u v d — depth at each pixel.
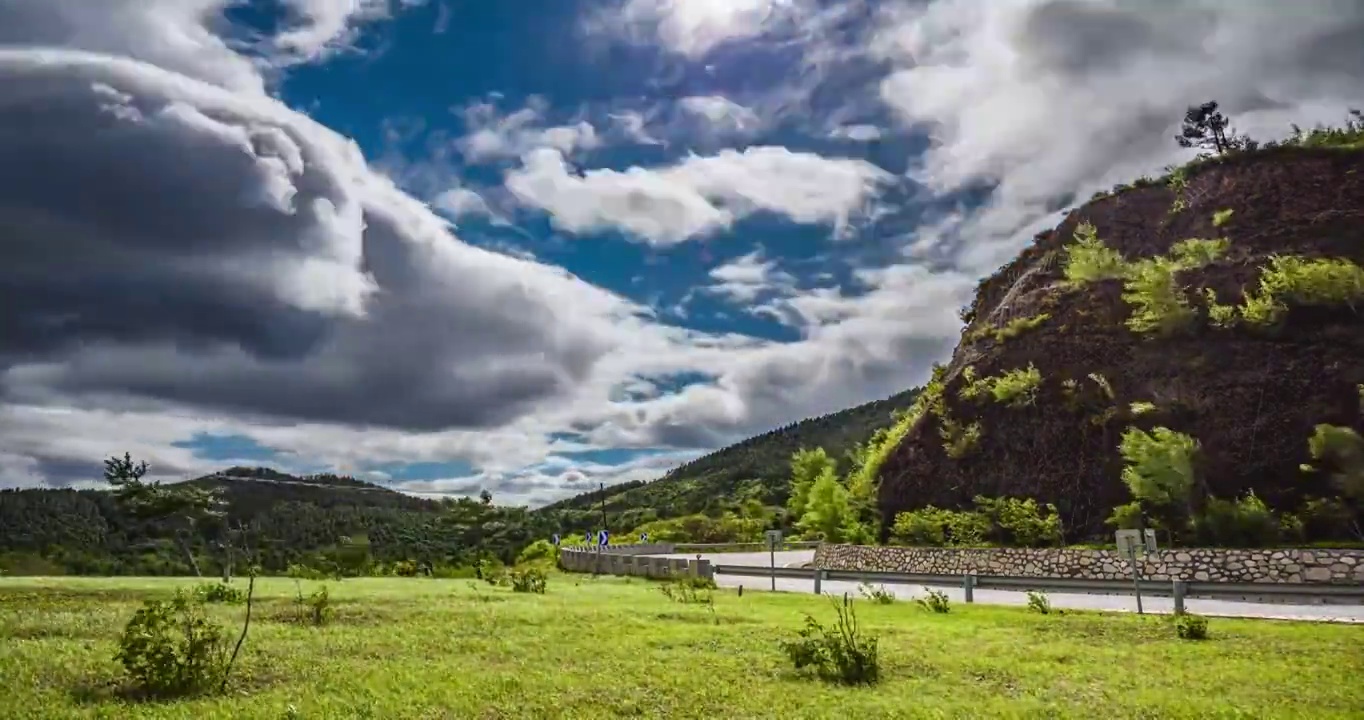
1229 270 47.81
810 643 13.65
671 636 17.11
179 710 10.16
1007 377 50.28
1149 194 60.09
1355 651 16.25
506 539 83.12
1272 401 40.41
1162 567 31.19
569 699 11.26
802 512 66.62
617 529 103.69
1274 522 35.28
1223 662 14.90
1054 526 41.22
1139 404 43.12
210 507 30.48
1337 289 41.81
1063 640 17.72
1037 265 60.81
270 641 15.11
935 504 49.28
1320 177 51.16
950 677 13.34
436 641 15.76
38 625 15.84
